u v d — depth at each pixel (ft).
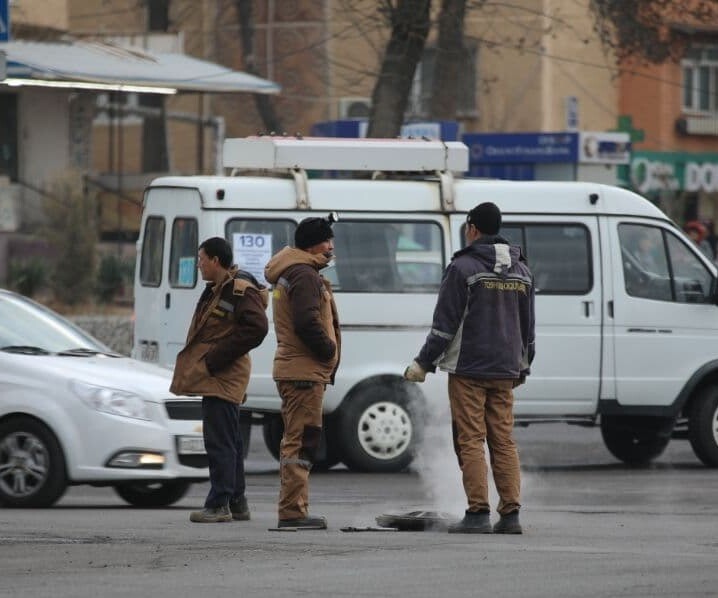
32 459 124.98
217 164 394.11
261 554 96.99
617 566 92.07
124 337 263.90
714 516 123.03
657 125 416.46
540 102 392.47
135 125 436.76
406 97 276.21
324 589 84.02
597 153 342.44
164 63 338.34
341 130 312.09
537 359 166.09
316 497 139.74
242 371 114.01
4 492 125.39
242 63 434.30
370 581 86.58
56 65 311.27
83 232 289.33
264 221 160.97
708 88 426.92
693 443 171.12
